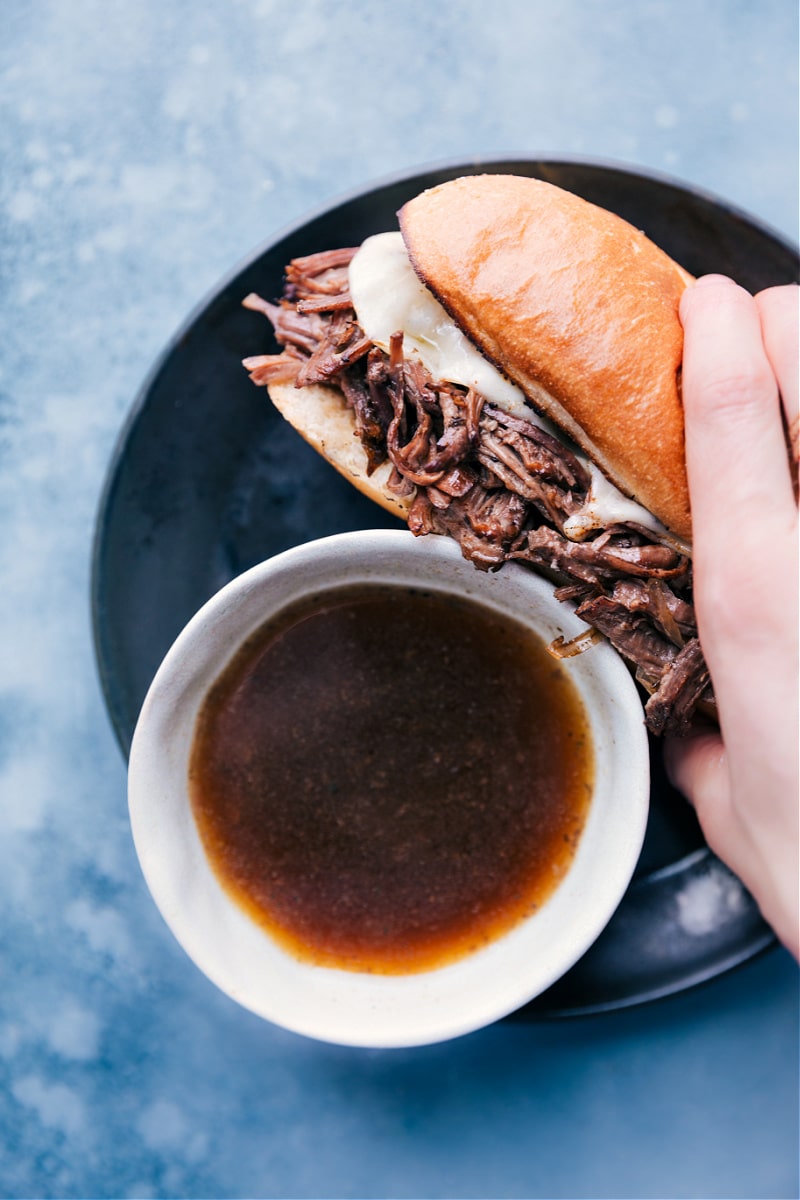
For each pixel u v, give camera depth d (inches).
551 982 13.5
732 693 12.5
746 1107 16.1
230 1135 16.3
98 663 14.9
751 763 12.6
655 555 13.2
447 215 13.1
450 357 13.5
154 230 16.7
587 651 13.6
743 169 16.4
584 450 13.2
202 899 14.4
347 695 15.0
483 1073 16.3
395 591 14.8
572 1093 16.2
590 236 13.0
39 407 16.7
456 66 16.6
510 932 14.8
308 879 15.0
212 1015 16.4
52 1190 16.3
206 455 15.2
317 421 14.3
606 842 14.0
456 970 14.7
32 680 16.6
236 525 15.4
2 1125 16.4
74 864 16.5
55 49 16.8
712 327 12.7
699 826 15.1
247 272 14.8
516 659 14.9
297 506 15.4
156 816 13.9
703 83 16.5
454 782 15.0
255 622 14.6
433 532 13.6
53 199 16.8
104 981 16.4
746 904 14.8
